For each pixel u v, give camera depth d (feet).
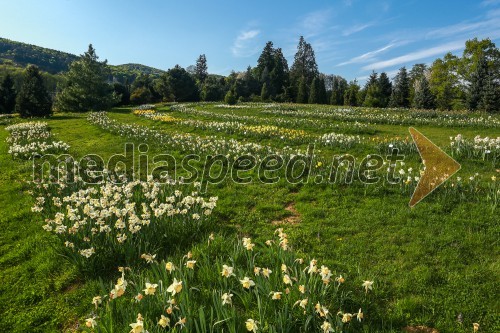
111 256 15.87
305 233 18.67
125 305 12.41
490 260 15.21
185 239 17.80
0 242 19.26
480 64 108.58
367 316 11.93
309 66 264.72
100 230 16.26
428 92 126.11
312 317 10.49
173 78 186.19
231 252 15.47
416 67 216.54
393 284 13.78
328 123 66.90
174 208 19.95
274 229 19.72
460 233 17.66
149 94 170.81
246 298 11.92
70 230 16.11
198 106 132.36
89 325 10.13
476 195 22.27
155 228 17.43
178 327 10.21
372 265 15.29
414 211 20.44
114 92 134.62
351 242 17.48
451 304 12.51
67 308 13.30
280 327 10.14
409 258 15.67
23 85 100.12
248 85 213.25
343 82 245.65
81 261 15.26
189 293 11.83
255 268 12.19
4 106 120.78
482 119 60.70
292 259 14.06
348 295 12.75
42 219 21.39
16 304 13.76
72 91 121.49
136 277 14.15
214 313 11.28
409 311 12.21
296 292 11.63
